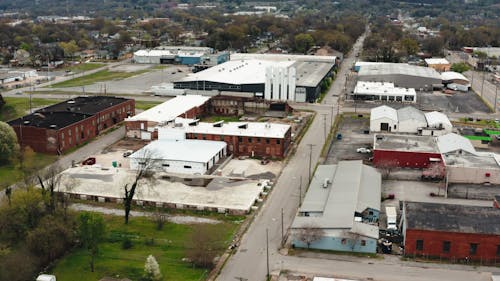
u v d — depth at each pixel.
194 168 82.44
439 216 59.12
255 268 54.97
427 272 53.94
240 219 67.12
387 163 82.06
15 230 59.31
